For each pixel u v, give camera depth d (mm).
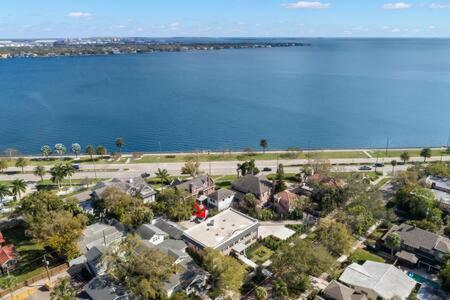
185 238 87562
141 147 188125
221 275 71250
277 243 89125
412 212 102875
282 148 186125
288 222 102062
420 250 83875
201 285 74438
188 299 68438
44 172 129875
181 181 124000
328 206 102562
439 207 104000
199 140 198875
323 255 75250
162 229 93562
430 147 177875
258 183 112562
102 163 153125
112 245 78375
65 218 83125
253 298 71688
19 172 141625
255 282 76000
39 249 88125
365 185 106688
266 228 98312
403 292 70562
